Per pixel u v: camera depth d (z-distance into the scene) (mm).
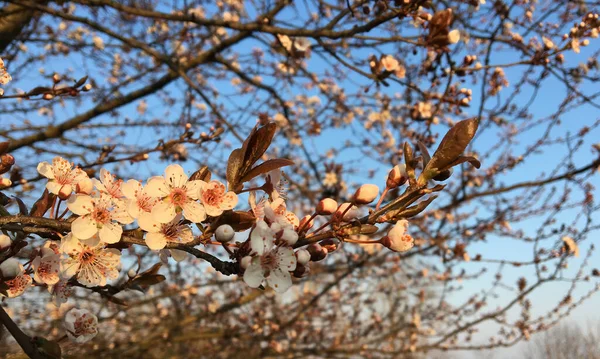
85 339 1664
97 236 1392
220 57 5387
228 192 1313
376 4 3352
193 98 6109
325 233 1365
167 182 1344
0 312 1368
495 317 6402
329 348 7305
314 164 5512
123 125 5250
